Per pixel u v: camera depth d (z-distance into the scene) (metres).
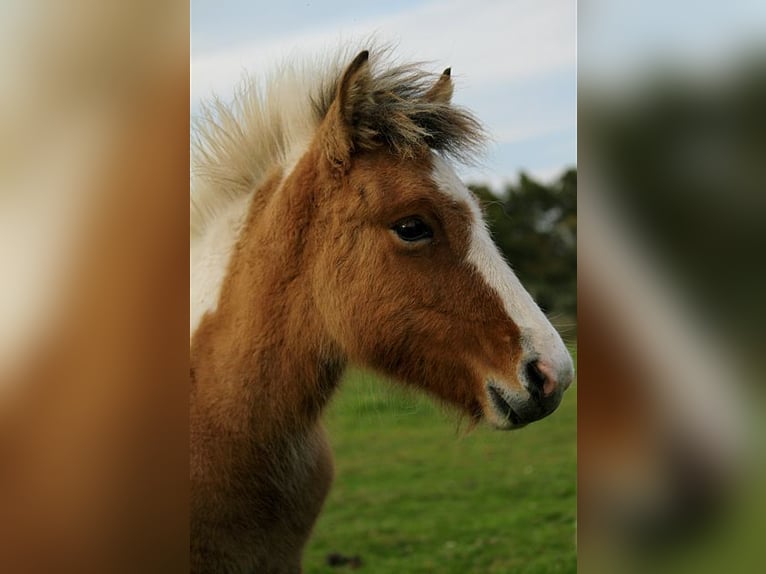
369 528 4.33
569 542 4.07
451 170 1.98
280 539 2.05
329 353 2.02
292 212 1.98
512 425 1.90
